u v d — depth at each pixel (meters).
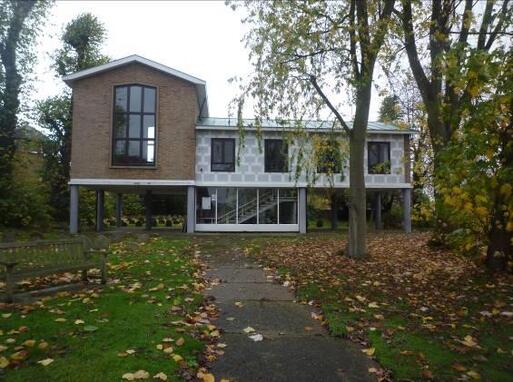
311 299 7.13
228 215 24.38
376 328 5.59
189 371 4.18
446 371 4.31
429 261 11.15
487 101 4.95
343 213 37.94
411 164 24.94
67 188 27.95
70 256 7.83
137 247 13.91
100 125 22.45
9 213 19.02
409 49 13.49
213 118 26.58
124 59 22.34
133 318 5.67
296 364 4.51
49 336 4.95
